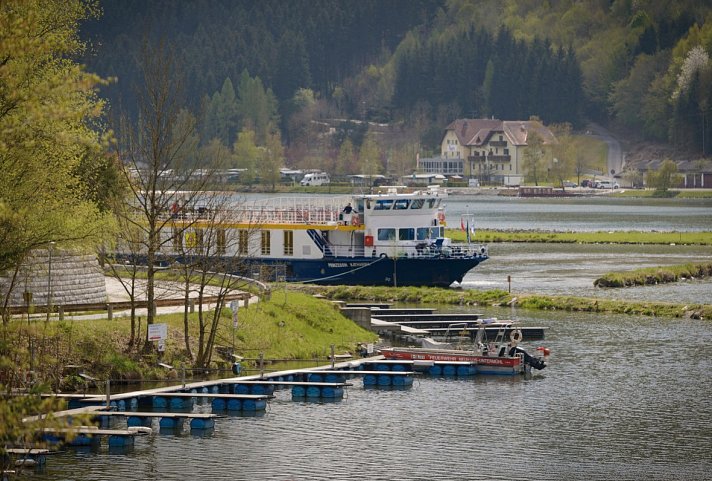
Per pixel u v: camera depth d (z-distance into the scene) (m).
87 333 153.88
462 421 141.00
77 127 148.88
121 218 185.75
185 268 165.12
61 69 142.88
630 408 147.50
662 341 194.38
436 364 169.62
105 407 137.25
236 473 119.38
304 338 182.75
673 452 128.88
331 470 120.88
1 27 91.38
